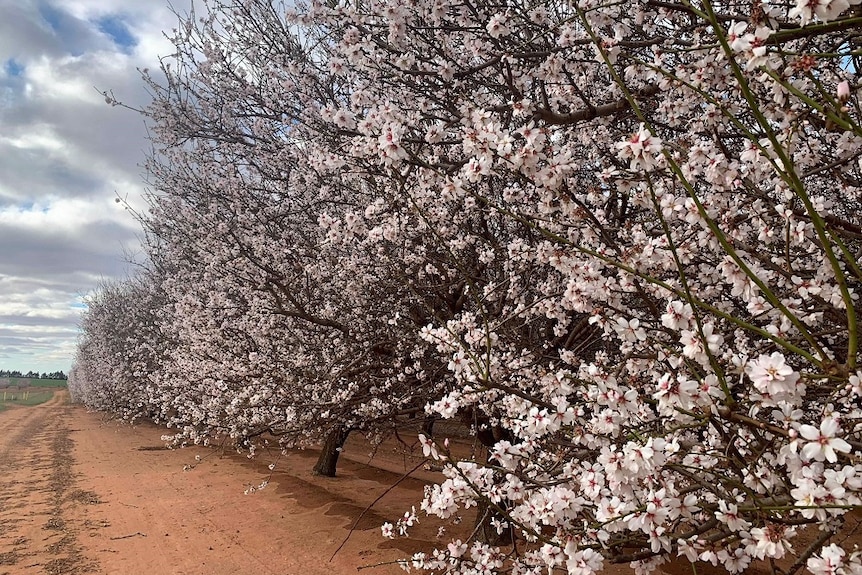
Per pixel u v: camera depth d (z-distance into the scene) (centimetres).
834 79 354
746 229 308
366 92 407
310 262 769
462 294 681
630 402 231
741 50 197
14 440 2141
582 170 544
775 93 242
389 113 341
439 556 290
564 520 235
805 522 208
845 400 227
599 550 252
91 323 3266
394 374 711
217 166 876
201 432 968
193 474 1337
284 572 694
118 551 805
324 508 978
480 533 528
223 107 822
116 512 1018
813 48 340
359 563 698
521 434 299
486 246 572
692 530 234
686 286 197
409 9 396
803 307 300
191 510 1016
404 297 690
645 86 421
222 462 1480
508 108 381
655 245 286
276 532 858
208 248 851
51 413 3631
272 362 786
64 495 1159
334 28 486
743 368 208
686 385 200
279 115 766
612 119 430
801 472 190
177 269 1412
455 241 564
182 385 1096
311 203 732
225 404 856
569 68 405
